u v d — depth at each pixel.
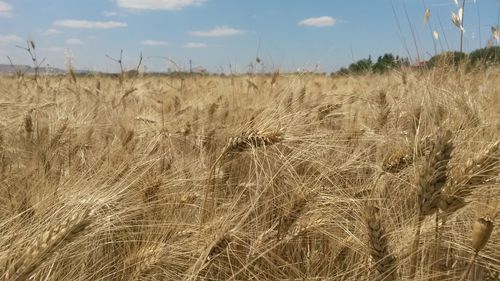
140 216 0.53
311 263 0.51
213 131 0.77
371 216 0.42
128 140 0.74
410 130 0.49
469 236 0.47
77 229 0.32
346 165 0.59
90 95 1.23
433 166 0.39
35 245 0.31
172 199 0.55
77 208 0.35
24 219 0.40
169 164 0.65
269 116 0.56
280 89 0.87
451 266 0.47
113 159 0.66
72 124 0.82
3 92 1.19
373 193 0.48
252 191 0.60
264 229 0.54
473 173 0.39
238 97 0.97
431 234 0.44
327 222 0.51
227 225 0.48
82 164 0.65
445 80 0.53
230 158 0.59
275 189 0.57
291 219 0.51
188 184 0.61
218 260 0.50
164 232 0.48
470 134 0.45
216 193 0.60
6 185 0.55
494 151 0.40
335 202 0.53
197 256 0.47
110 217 0.38
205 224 0.49
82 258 0.44
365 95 0.96
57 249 0.32
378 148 0.60
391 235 0.45
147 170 0.57
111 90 1.36
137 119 0.89
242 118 0.68
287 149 0.59
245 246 0.50
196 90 1.35
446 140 0.39
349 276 0.48
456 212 0.46
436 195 0.39
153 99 1.29
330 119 0.81
